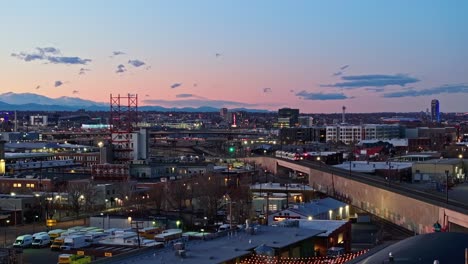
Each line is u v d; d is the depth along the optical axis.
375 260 61.50
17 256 106.25
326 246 95.62
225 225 139.38
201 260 71.19
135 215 159.12
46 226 158.12
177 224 146.00
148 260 71.44
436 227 121.56
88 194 186.50
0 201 169.50
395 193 169.62
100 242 117.25
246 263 75.12
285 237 87.81
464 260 59.09
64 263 106.31
